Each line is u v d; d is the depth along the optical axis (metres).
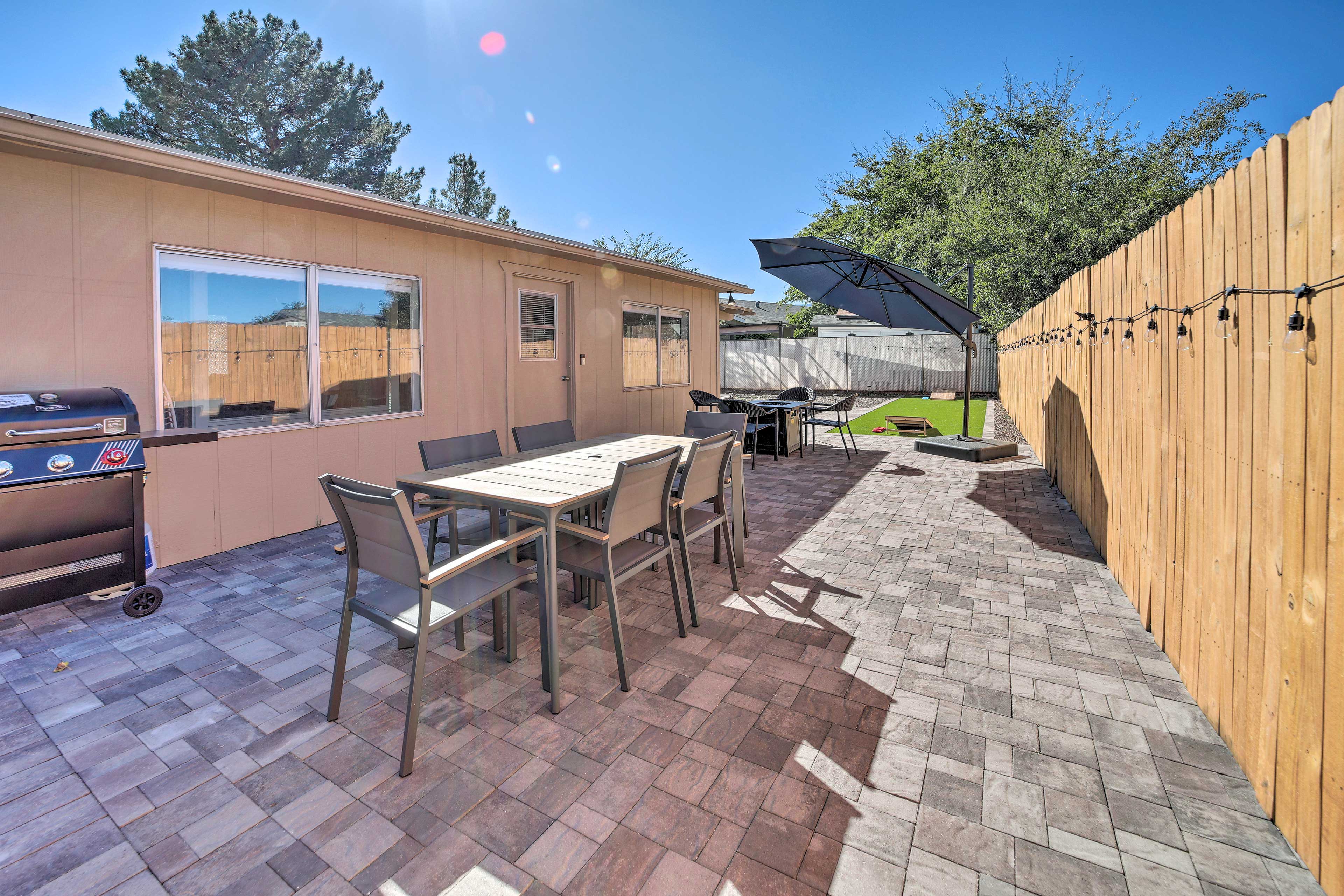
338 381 4.74
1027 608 3.13
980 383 17.98
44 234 3.29
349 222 4.70
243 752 2.02
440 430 5.49
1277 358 1.64
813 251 5.92
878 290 6.90
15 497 2.74
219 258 4.02
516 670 2.55
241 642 2.80
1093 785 1.83
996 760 1.95
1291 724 1.57
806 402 8.55
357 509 2.03
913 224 17.47
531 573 2.42
